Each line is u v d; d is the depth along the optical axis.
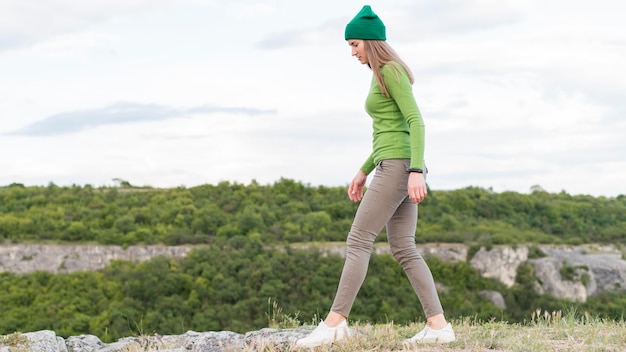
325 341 4.86
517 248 81.44
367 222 4.87
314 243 75.75
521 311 75.38
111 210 88.69
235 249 72.50
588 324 5.80
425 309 4.98
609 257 89.12
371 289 61.72
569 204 110.75
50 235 80.62
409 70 4.86
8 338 6.03
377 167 4.91
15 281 72.94
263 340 5.19
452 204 102.56
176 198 93.31
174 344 6.21
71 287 70.38
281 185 99.19
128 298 64.38
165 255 76.44
